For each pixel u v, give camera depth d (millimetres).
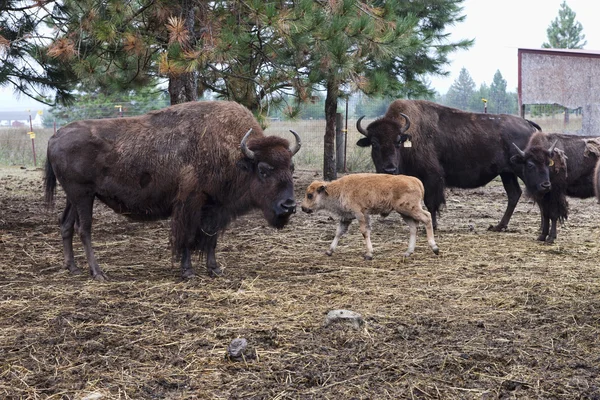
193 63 8758
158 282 6473
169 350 4582
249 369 4270
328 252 7828
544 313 5469
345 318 5078
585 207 12195
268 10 8797
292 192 6539
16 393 3887
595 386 4008
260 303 5730
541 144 8977
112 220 10477
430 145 9883
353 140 21219
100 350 4566
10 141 26828
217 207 6816
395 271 6988
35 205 12203
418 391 3957
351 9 9414
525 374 4199
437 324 5164
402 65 16266
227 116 6773
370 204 7508
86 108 24547
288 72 10328
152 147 6633
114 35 9039
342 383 4047
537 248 8250
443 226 10109
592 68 17344
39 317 5273
